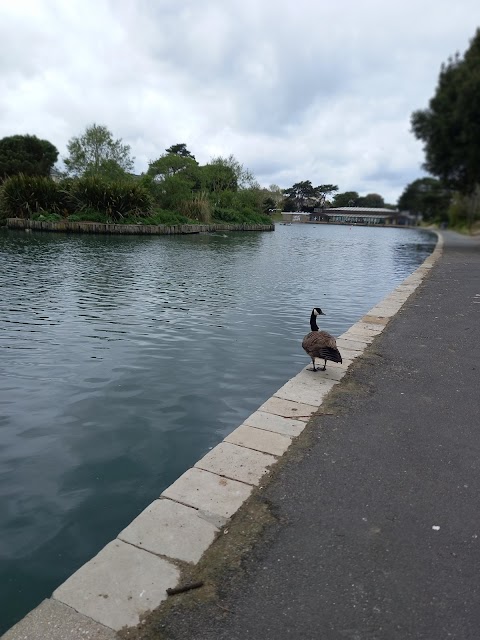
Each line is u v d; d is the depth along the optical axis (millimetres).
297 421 5062
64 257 24891
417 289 14094
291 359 8469
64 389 6879
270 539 3227
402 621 2555
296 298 15305
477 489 3834
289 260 29391
